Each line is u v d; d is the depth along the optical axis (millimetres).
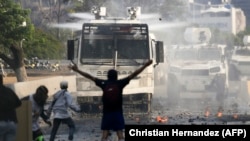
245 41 81875
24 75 79000
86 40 46469
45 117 27219
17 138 24422
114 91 25297
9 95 22516
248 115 43875
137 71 25266
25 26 76312
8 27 75062
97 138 33156
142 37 46500
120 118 25422
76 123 40938
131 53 46375
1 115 22516
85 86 46188
